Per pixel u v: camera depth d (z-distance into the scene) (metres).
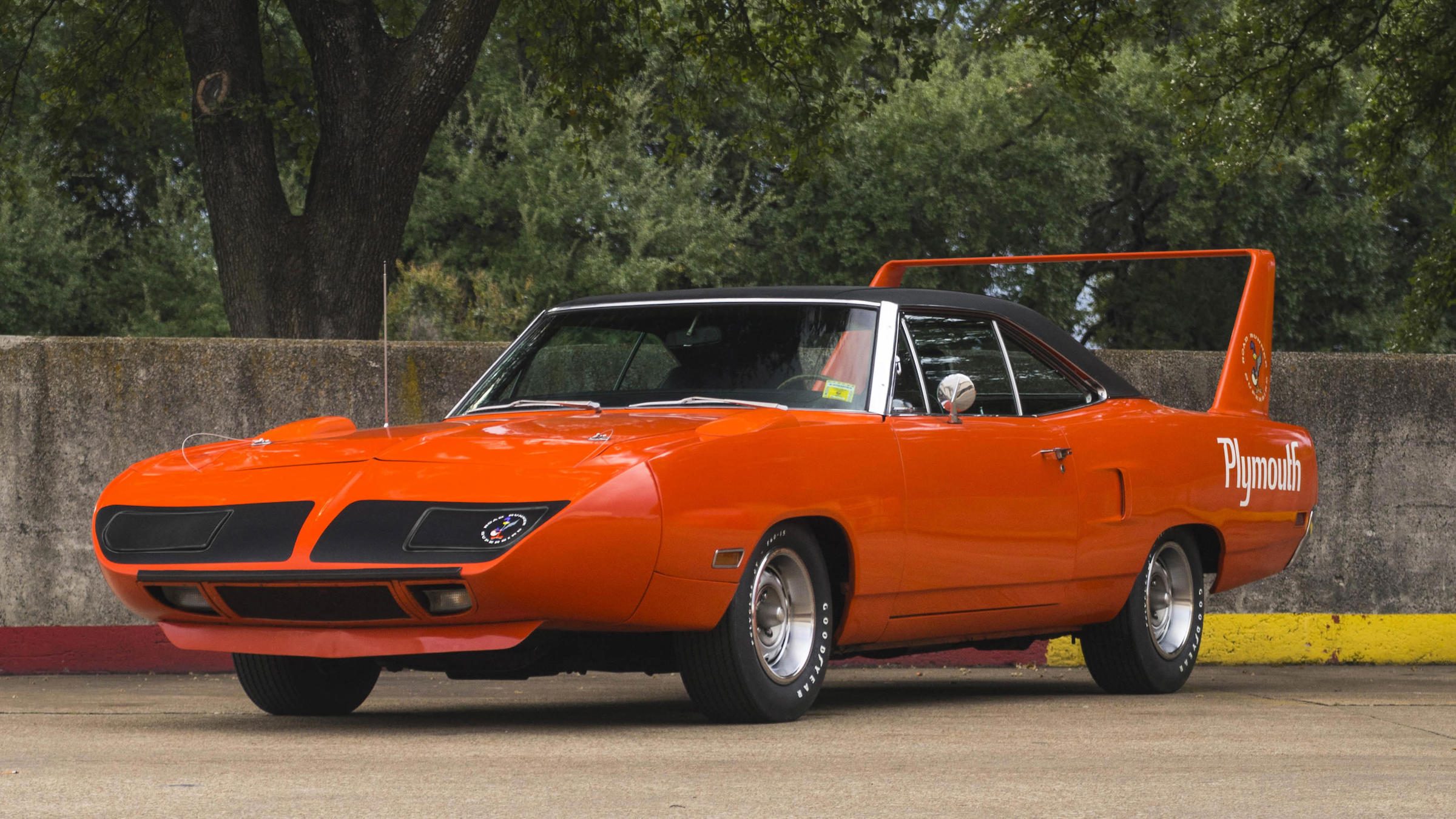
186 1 23.02
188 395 15.34
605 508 7.91
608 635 9.02
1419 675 15.24
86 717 10.17
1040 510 10.84
